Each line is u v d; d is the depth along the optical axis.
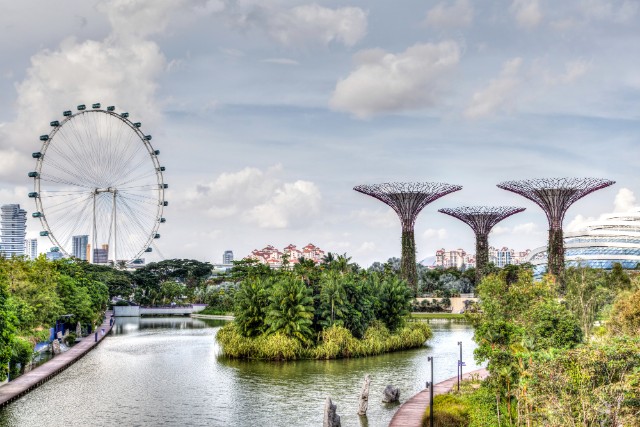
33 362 92.56
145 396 72.00
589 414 34.84
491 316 70.44
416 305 193.88
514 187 168.62
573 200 163.75
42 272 115.44
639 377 34.62
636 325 69.44
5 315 67.44
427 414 56.00
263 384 78.62
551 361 37.81
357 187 177.88
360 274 132.75
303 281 110.56
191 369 90.75
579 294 93.69
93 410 65.06
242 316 102.88
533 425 44.56
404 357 101.44
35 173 175.12
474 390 65.75
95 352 110.75
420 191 174.00
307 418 61.38
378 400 68.88
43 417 62.00
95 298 156.25
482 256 196.12
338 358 100.00
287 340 98.31
